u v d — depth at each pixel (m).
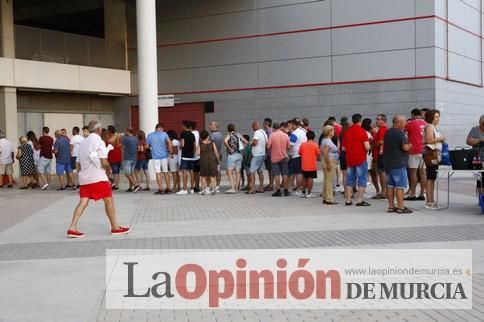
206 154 15.99
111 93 26.16
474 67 24.44
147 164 17.97
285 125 15.48
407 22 21.12
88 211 13.12
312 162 14.84
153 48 20.67
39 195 16.97
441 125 21.20
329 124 14.95
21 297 6.27
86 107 26.31
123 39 26.91
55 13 28.48
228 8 24.53
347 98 22.25
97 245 9.07
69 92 25.03
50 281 6.91
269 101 23.80
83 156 9.88
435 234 9.30
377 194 14.34
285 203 13.83
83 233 10.23
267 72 23.81
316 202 13.92
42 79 23.05
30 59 22.92
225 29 24.66
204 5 25.05
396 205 12.60
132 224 11.14
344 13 22.22
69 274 7.23
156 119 20.84
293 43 23.25
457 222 10.53
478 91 24.84
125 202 14.76
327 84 22.61
